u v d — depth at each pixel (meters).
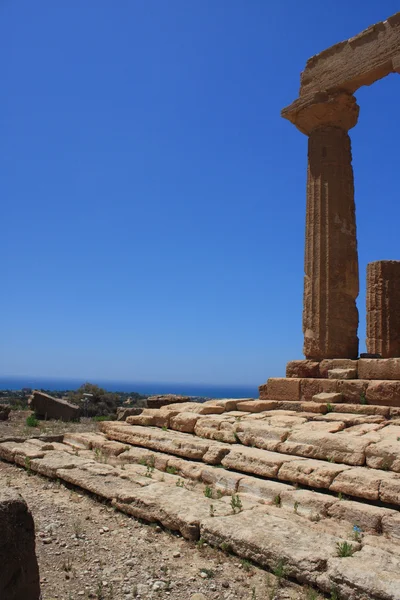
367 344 15.49
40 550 6.06
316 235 13.85
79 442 12.27
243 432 10.01
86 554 6.00
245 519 6.29
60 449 11.62
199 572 5.51
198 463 9.39
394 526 6.14
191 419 11.39
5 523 4.01
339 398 11.85
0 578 3.89
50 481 9.16
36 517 7.21
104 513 7.41
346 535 6.13
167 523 6.66
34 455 10.27
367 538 5.96
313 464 7.91
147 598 4.99
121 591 5.13
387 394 11.12
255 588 5.16
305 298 13.90
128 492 7.56
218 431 10.44
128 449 11.07
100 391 33.69
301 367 13.33
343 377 12.23
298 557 5.25
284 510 6.91
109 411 30.70
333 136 14.12
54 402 23.61
